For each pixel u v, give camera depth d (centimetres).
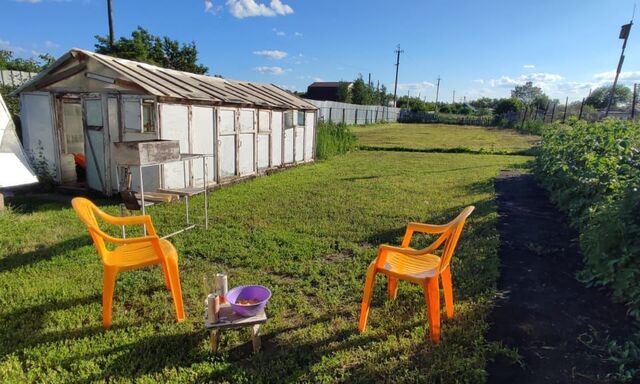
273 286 364
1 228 508
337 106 2856
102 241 311
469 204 680
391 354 264
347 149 1562
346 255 445
